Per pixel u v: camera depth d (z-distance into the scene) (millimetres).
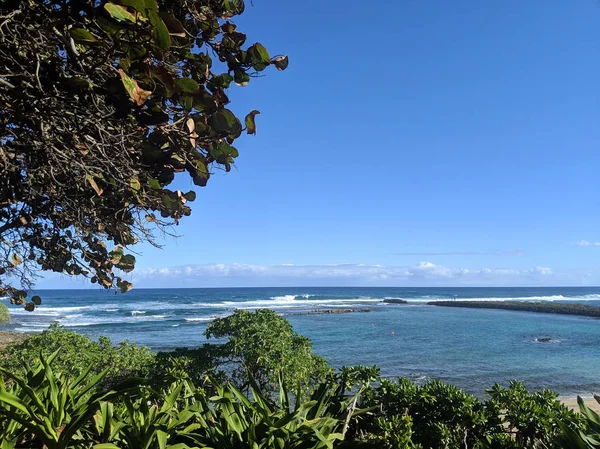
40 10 1847
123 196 2713
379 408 4039
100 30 1865
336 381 4352
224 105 2312
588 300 87938
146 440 2244
